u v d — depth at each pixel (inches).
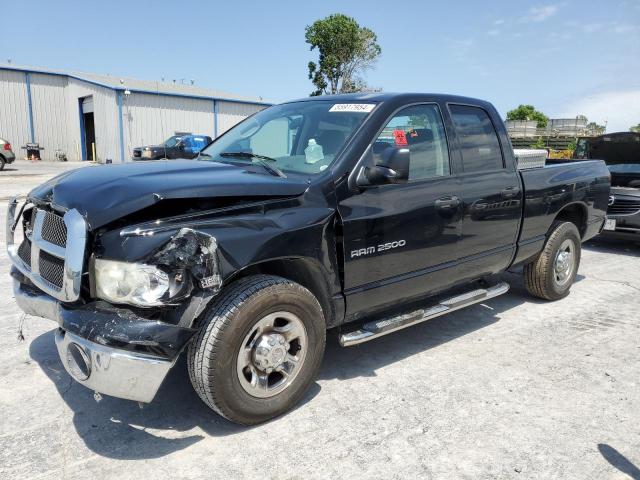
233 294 110.6
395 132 146.6
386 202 139.2
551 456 111.9
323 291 129.5
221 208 112.8
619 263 297.7
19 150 1408.7
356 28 1871.3
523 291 235.0
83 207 105.0
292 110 166.4
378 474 104.5
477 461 109.5
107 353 97.7
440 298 170.9
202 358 107.1
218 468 105.1
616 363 159.8
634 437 120.0
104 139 1343.5
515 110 2352.4
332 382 143.3
